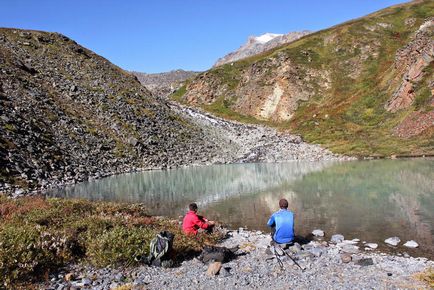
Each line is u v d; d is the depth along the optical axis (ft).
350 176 120.57
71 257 42.37
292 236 48.26
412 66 224.94
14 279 35.70
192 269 41.16
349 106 263.90
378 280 36.60
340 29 390.42
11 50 236.22
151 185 118.73
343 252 46.42
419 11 380.58
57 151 142.41
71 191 106.63
